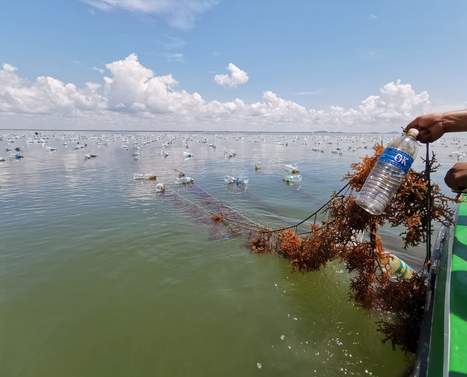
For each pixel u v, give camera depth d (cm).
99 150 6156
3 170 3238
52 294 806
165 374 549
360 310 686
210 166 3766
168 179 2706
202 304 760
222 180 2672
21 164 3769
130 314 721
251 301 770
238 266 950
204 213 1545
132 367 566
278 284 842
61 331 662
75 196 1980
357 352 592
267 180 2686
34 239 1196
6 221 1437
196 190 2195
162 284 853
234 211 1611
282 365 567
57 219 1459
